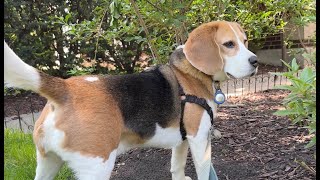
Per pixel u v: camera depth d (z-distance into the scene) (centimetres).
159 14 137
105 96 97
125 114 100
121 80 102
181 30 153
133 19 151
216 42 109
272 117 185
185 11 150
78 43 272
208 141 110
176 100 106
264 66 342
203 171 109
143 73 107
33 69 92
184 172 132
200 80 109
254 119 183
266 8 180
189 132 108
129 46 277
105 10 148
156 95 104
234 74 110
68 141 93
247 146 152
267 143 154
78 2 262
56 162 103
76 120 93
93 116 94
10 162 148
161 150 154
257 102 218
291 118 168
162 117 104
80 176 95
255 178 128
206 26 111
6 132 178
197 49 108
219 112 198
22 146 163
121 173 138
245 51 109
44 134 95
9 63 88
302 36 268
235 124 177
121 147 103
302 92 87
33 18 262
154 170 139
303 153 142
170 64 111
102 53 276
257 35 182
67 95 94
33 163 145
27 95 264
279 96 231
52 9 263
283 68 316
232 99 228
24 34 262
